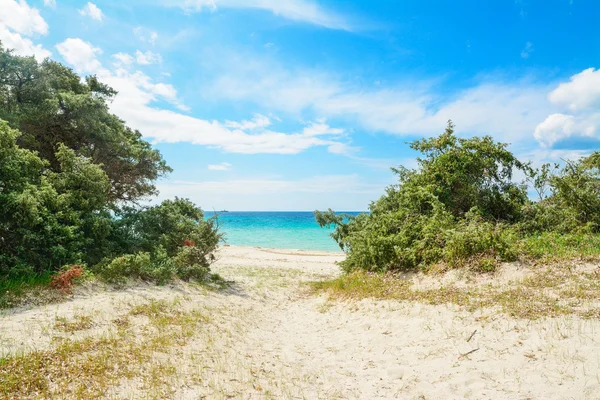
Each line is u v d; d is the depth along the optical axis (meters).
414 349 7.39
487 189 17.06
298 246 43.12
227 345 8.46
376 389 5.96
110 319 8.69
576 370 5.14
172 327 9.00
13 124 13.93
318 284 17.59
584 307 7.17
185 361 7.02
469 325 7.69
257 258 28.41
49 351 6.43
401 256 13.09
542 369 5.42
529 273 9.91
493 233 11.59
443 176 16.77
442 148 17.69
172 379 6.05
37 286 9.79
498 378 5.52
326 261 27.78
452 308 8.80
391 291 11.57
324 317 11.53
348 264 16.34
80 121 16.03
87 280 11.05
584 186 15.17
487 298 8.83
